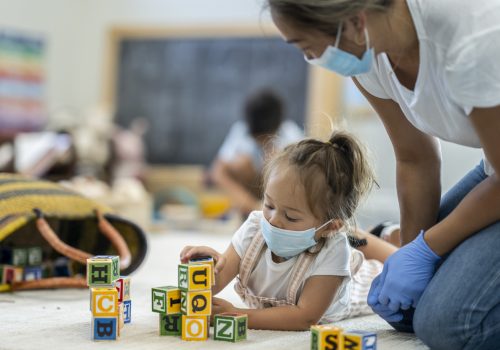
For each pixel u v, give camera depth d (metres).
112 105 5.38
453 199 1.65
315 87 4.78
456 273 1.32
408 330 1.55
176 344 1.32
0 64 4.90
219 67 5.13
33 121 5.14
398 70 1.35
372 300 1.49
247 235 1.57
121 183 4.01
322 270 1.49
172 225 4.32
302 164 1.46
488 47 1.16
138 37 5.33
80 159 4.04
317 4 1.13
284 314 1.47
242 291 1.60
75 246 2.19
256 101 3.61
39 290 1.95
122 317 1.46
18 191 2.00
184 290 1.36
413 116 1.40
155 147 5.32
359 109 4.61
